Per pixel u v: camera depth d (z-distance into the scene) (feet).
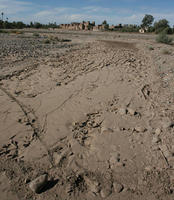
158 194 8.22
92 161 10.06
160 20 190.90
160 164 9.84
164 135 12.10
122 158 10.27
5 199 7.92
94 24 284.61
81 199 7.98
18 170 9.39
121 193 8.26
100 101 17.31
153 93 19.13
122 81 22.48
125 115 14.73
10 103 16.58
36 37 87.71
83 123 13.78
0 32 115.03
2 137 11.99
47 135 12.29
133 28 221.66
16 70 26.21
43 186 8.38
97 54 38.32
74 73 25.53
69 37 95.45
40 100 17.38
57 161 9.98
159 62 32.17
